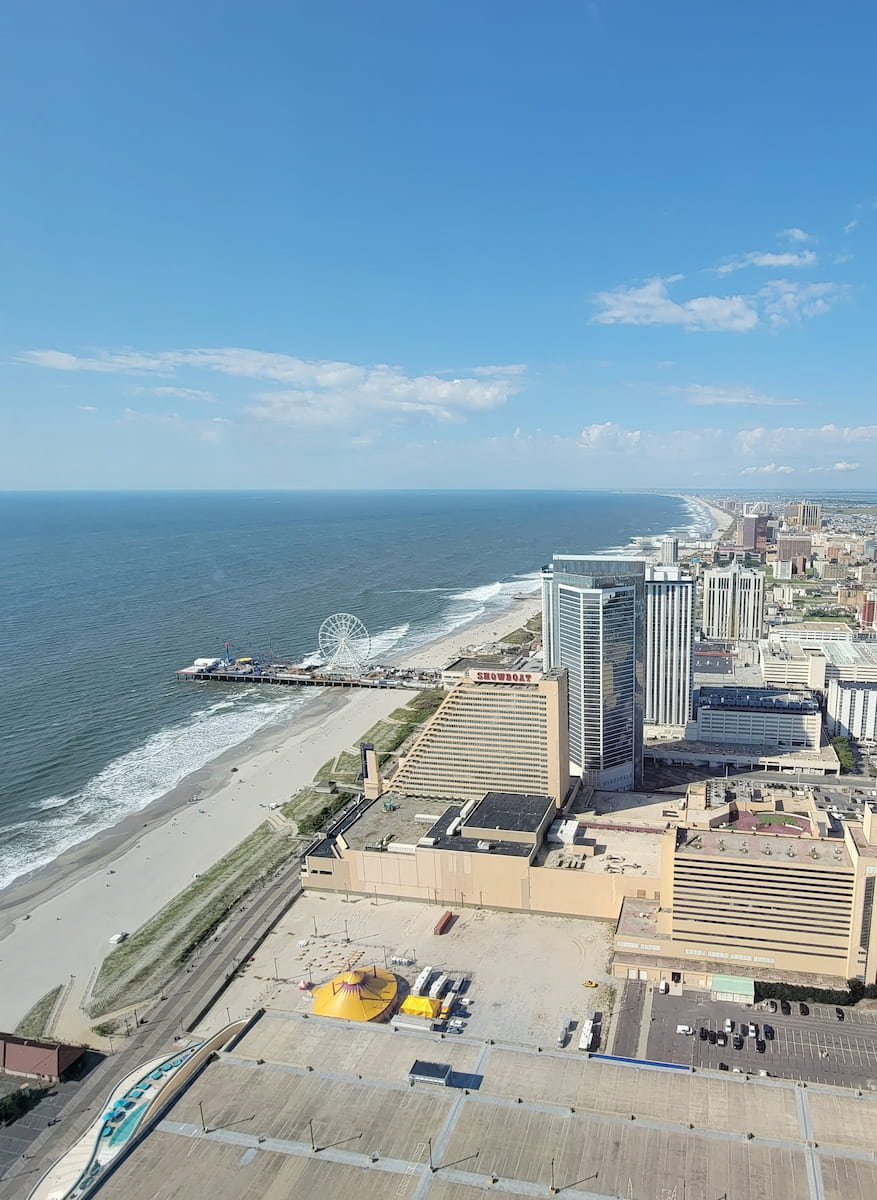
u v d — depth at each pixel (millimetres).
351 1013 163000
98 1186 104812
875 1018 164250
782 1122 115062
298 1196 102688
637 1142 110750
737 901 176750
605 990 176000
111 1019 171125
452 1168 106688
